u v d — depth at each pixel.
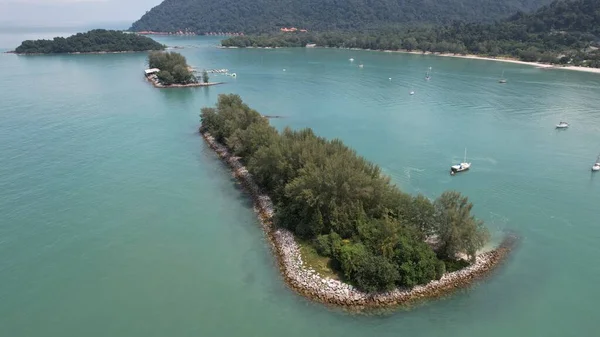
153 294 59.03
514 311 55.03
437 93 186.25
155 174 99.38
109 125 138.00
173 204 84.81
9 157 108.88
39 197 87.38
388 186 71.75
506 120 144.88
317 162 76.88
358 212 66.06
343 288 56.97
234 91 195.38
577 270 63.59
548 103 166.50
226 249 69.31
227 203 85.12
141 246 70.50
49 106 163.00
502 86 199.00
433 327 52.34
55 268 65.12
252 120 112.38
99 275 63.38
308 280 59.03
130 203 85.19
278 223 73.38
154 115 151.62
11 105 163.75
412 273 57.06
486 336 51.06
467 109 159.38
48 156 110.00
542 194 89.12
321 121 144.62
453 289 58.06
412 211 64.50
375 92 190.25
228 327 52.66
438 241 64.88
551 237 72.38
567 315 54.59
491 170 102.00
